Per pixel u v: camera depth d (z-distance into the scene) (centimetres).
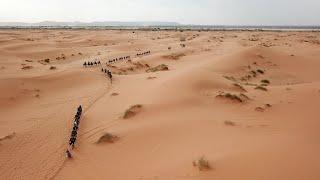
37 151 1800
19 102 2869
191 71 3278
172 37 10819
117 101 2678
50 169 1584
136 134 1908
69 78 3647
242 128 1934
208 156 1489
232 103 2445
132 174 1460
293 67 4931
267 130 1888
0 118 2439
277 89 2920
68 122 2272
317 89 2822
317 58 5378
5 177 1523
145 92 2788
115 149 1753
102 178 1459
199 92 2692
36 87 3316
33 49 6750
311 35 11844
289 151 1449
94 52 6712
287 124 2003
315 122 2006
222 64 4506
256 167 1313
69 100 2866
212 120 2081
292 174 1248
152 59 5325
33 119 2381
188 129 1927
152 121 2097
